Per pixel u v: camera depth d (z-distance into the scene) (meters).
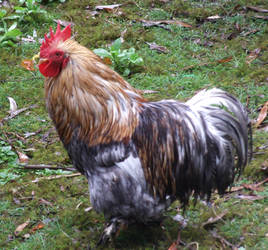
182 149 3.97
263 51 7.23
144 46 7.51
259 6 8.28
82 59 3.83
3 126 6.02
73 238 4.48
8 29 7.62
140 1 8.61
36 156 5.57
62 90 3.89
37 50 7.43
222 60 7.05
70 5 8.55
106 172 3.93
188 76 6.79
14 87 6.69
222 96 4.04
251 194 4.86
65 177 5.27
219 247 4.29
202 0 8.59
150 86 6.62
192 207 4.75
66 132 4.04
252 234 4.39
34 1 8.08
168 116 4.00
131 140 3.89
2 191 5.07
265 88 6.42
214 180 4.09
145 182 3.96
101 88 3.84
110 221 4.33
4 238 4.50
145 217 4.20
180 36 7.70
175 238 4.42
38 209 4.84
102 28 7.88
